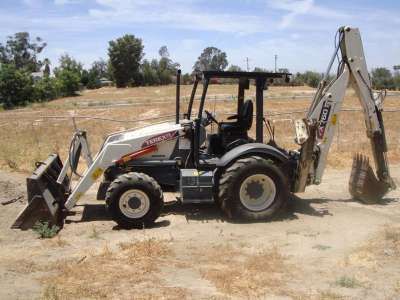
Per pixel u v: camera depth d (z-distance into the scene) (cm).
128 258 667
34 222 801
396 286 568
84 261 659
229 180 831
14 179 1167
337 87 920
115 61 8512
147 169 895
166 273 615
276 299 537
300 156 882
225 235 776
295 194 1058
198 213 906
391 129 2138
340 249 704
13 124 2639
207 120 906
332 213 902
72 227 844
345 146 1599
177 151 891
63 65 8319
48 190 822
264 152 847
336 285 575
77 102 4853
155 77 8744
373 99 945
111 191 812
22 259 675
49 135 2105
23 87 5281
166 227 826
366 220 853
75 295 547
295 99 4231
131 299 536
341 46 924
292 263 648
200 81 945
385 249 689
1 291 562
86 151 907
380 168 966
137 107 3703
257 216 845
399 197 1027
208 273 611
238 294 550
